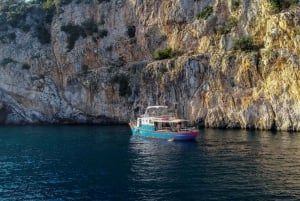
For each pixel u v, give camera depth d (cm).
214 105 8844
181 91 9394
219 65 8862
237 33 9300
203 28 9900
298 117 7556
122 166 4550
